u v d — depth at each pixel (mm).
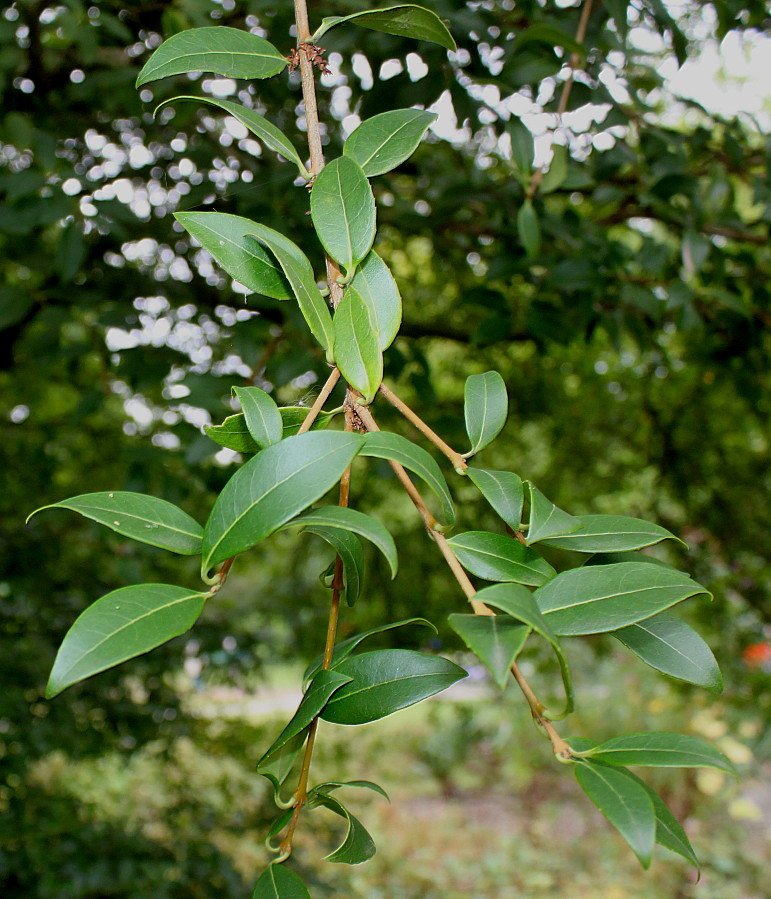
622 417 2639
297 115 1230
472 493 2092
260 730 2584
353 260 400
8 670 1894
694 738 342
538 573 373
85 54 1057
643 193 1092
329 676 383
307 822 2527
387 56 942
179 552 356
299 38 434
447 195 1195
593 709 4312
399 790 4781
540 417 2473
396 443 353
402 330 1860
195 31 431
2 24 1075
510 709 4562
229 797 2463
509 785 4883
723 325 1459
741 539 2459
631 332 1352
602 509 2840
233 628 2406
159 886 1954
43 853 1863
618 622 355
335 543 404
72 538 2199
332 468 328
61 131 1395
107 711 2088
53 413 2758
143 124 1360
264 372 1216
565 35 792
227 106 416
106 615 323
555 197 1615
